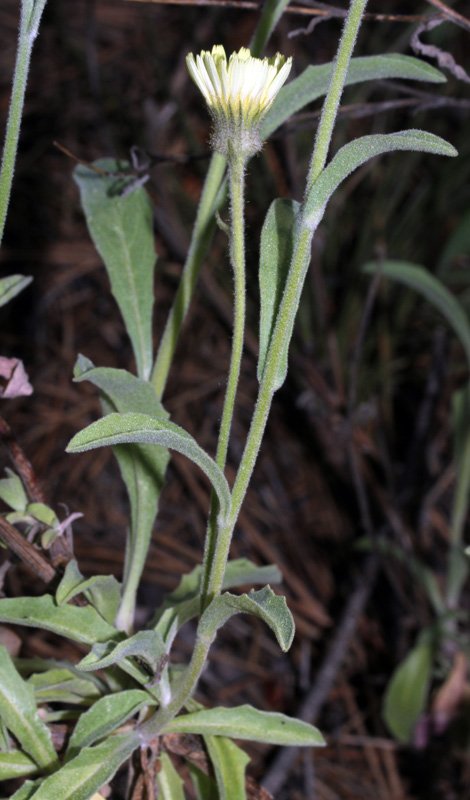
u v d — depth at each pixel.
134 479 0.40
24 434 0.79
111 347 0.87
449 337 0.85
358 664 0.71
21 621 0.37
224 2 0.42
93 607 0.38
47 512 0.38
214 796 0.39
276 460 0.82
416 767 0.66
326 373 0.84
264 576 0.42
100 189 0.42
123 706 0.37
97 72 0.96
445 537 0.79
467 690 0.64
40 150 0.95
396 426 0.85
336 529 0.78
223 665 0.70
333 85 0.31
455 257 0.85
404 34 0.79
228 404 0.34
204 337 0.88
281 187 0.77
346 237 0.90
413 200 0.89
